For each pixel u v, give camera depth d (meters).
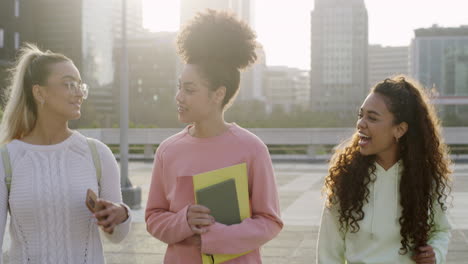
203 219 2.24
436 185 2.59
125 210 2.46
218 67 2.34
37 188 2.42
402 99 2.49
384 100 2.50
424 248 2.52
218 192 2.29
